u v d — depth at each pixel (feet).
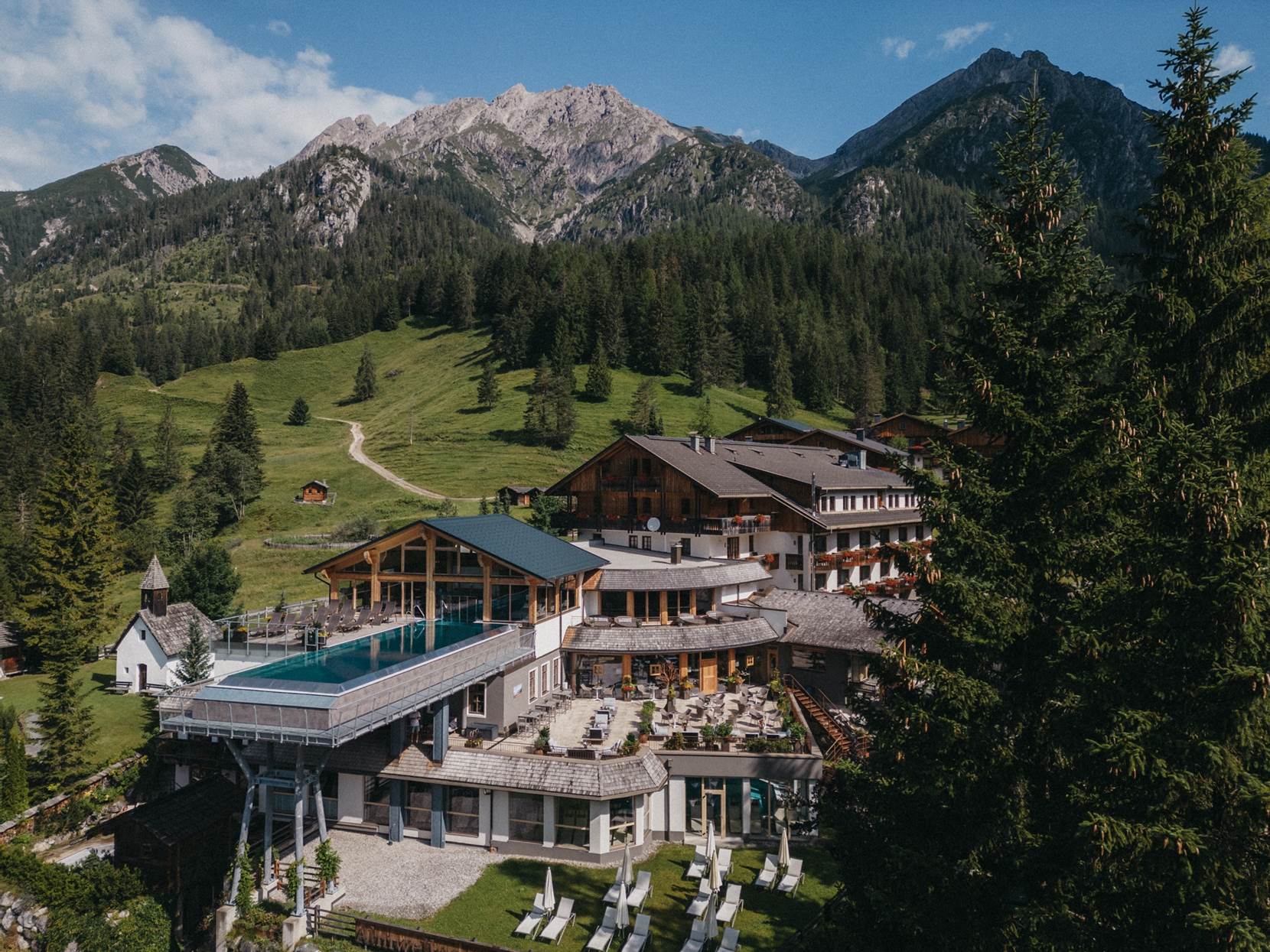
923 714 61.87
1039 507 64.18
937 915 59.52
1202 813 54.19
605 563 152.05
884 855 64.90
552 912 91.25
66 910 94.58
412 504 385.50
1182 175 65.77
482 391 545.85
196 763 116.78
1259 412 62.75
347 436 547.49
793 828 108.58
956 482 67.05
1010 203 71.97
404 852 106.93
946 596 61.93
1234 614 51.65
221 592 230.68
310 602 143.33
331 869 93.66
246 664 124.06
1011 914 56.39
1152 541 56.39
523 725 118.42
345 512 384.68
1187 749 52.21
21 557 256.11
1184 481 54.65
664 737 115.96
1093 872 54.24
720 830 111.24
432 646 113.29
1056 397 64.95
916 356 605.31
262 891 94.84
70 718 130.82
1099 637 56.80
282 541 344.08
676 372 587.27
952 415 71.26
